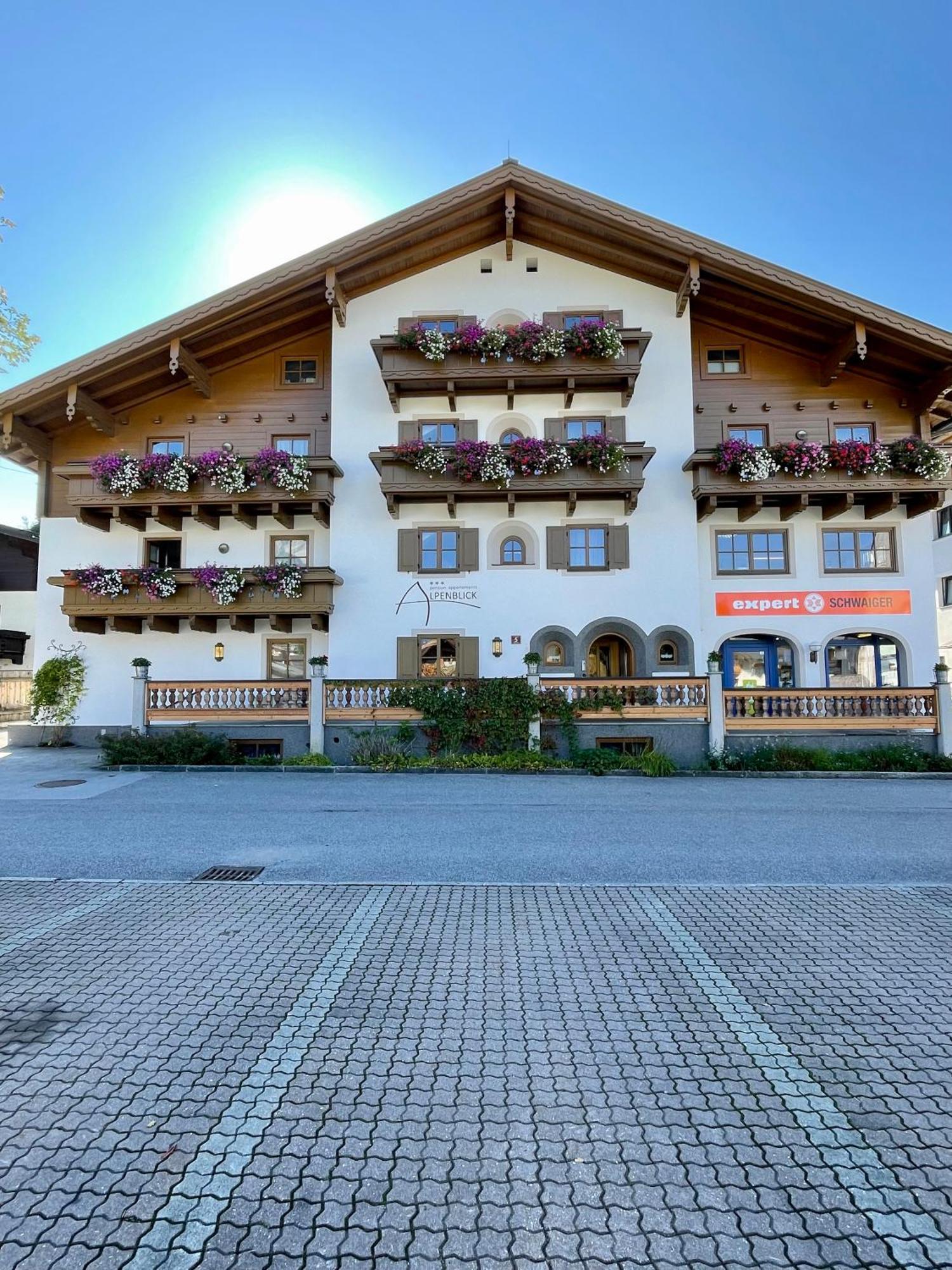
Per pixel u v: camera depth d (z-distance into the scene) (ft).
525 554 54.49
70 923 16.47
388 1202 7.66
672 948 14.98
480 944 15.19
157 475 51.78
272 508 53.52
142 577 52.39
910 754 43.62
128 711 55.93
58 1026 11.61
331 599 52.70
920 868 21.40
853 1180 8.01
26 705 75.36
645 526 53.57
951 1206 7.62
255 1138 8.74
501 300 55.52
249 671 55.93
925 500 52.70
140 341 51.52
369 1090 9.77
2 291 20.42
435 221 51.62
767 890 19.11
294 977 13.50
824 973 13.69
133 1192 7.82
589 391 54.34
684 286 53.16
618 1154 8.44
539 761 42.80
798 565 54.24
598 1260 6.92
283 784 37.91
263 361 58.29
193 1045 11.01
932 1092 9.77
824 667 53.62
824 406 56.39
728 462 51.34
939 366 53.26
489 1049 10.88
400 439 54.54
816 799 33.60
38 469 57.93
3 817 28.84
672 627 52.65
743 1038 11.23
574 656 52.70
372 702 46.14
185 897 18.49
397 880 20.21
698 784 38.63
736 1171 8.15
